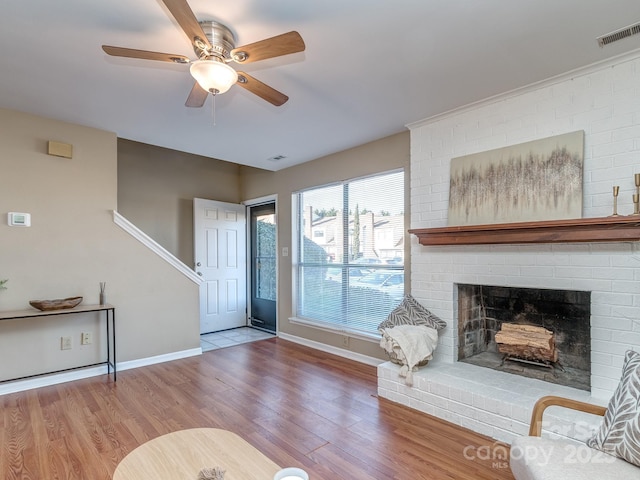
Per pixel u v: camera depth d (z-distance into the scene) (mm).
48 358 3197
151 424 2469
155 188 4906
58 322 3254
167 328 3936
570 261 2389
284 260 4961
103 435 2318
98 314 3473
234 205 5602
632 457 1353
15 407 2721
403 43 2021
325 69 2309
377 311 3789
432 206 3145
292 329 4805
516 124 2654
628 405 1430
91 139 3426
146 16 1771
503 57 2182
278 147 4016
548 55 2166
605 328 2244
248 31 1904
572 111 2400
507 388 2457
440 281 3096
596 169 2299
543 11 1747
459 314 3074
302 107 2910
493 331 3254
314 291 4586
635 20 1825
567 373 2635
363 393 3023
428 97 2744
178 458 1482
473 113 2889
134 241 3719
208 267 5254
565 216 2369
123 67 2270
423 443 2242
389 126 3373
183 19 1492
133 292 3705
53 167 3232
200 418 2562
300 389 3107
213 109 2758
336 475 1915
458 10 1738
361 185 3984
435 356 3104
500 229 2525
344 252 4180
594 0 1664
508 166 2664
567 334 2721
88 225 3424
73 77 2398
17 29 1865
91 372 3418
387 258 3703
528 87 2555
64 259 3289
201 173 5383
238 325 5637
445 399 2543
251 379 3348
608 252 2240
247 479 1346
